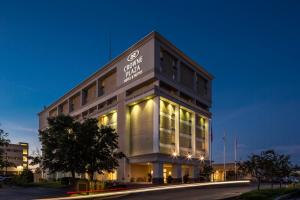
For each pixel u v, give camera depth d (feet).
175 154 203.72
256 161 90.27
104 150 152.46
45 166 157.69
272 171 90.63
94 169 147.64
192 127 234.38
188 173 229.86
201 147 244.42
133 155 206.49
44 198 109.60
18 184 204.54
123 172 204.74
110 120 237.45
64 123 156.97
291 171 100.99
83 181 134.62
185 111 230.27
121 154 162.81
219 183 160.04
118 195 112.57
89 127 149.18
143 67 207.21
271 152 92.79
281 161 96.27
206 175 228.22
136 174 209.87
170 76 216.95
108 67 244.63
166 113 206.80
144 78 204.44
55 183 191.31
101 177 225.35
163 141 199.52
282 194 84.79
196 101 249.96
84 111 276.62
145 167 215.92
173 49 219.20
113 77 243.81
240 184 157.89
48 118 162.50
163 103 205.77
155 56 200.95
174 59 225.97
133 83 213.46
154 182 188.55
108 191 130.62
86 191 123.95
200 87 259.80
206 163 239.50
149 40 205.77
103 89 256.73
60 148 147.02
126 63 223.51
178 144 210.79
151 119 199.72
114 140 157.28
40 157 164.45
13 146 484.74
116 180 206.18
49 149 155.12
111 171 156.56
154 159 190.70
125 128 212.64
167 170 217.56
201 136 247.09
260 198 75.61
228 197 84.38
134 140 209.97
